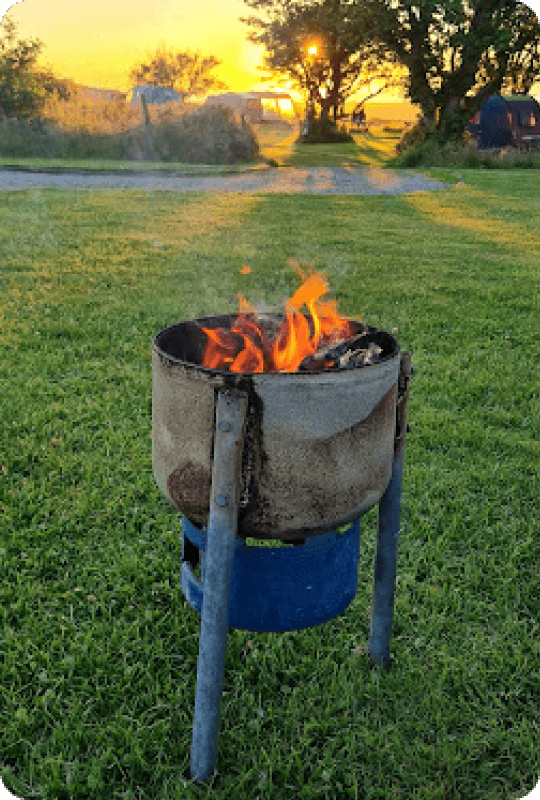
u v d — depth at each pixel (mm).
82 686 2238
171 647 2436
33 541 2957
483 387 4695
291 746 2092
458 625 2572
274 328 2357
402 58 27047
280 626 1983
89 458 3607
